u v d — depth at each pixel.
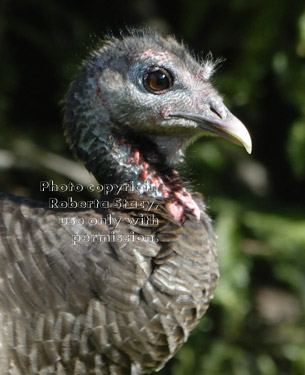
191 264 9.02
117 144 9.44
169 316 8.91
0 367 8.67
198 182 15.15
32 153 15.29
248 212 15.17
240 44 15.93
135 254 8.84
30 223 9.02
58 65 16.36
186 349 14.74
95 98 9.45
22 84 17.05
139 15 17.06
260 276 16.31
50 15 16.52
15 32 16.64
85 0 17.12
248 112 16.52
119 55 9.45
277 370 15.23
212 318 14.96
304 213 15.67
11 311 8.74
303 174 16.89
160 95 9.44
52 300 8.77
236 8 15.32
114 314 8.82
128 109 9.40
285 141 16.66
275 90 16.64
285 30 15.23
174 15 17.34
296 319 15.73
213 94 9.59
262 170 16.86
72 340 8.83
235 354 14.89
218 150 15.51
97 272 8.79
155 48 9.47
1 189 15.84
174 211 9.32
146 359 9.05
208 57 12.34
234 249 14.55
